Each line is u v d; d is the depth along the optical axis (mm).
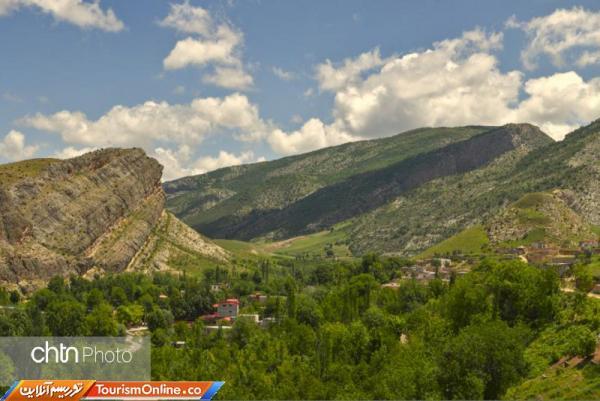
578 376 105562
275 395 129250
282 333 185875
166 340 197875
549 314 152875
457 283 169625
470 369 101938
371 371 135750
